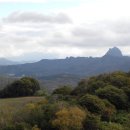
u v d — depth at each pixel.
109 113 51.84
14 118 46.62
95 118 46.72
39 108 48.91
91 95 53.78
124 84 63.50
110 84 63.41
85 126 45.78
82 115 45.84
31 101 62.81
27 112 47.97
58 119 44.44
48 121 45.53
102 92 57.47
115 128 46.88
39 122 45.44
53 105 49.19
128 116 52.81
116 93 57.41
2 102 65.69
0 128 43.62
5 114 47.91
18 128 43.16
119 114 53.84
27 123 44.69
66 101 55.06
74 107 47.34
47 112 47.19
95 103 51.62
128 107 57.34
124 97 57.78
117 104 56.72
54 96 61.78
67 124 44.19
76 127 44.38
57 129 44.47
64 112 45.03
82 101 52.16
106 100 55.03
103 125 47.38
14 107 55.06
